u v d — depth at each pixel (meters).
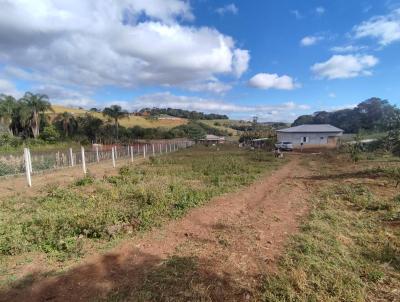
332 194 10.15
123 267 4.80
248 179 13.59
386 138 20.17
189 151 37.97
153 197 8.70
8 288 4.16
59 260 5.02
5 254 5.25
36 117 52.50
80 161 21.95
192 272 4.58
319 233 6.23
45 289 4.15
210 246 5.67
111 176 13.72
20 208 8.23
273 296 3.95
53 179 13.68
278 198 9.85
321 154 31.94
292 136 43.47
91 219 6.49
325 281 4.32
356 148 24.23
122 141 59.31
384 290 4.19
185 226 6.82
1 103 48.50
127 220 6.81
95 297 3.95
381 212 7.74
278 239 6.00
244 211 8.17
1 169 14.74
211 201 9.24
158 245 5.72
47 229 6.14
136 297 3.92
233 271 4.66
